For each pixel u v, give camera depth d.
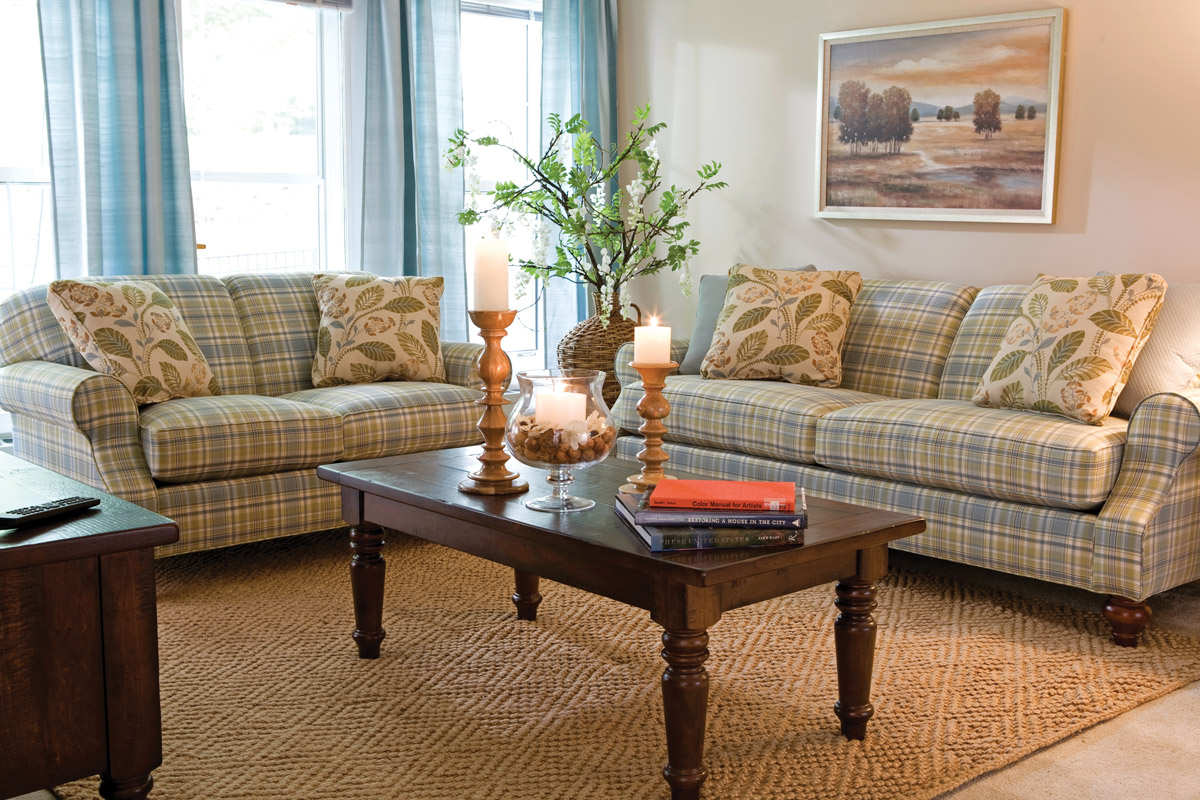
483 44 5.22
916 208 4.24
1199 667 2.46
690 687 1.74
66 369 3.15
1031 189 3.92
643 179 4.60
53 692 1.60
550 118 4.70
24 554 1.54
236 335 3.79
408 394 3.54
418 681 2.36
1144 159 3.65
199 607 2.86
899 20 4.24
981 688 2.32
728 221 4.96
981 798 1.85
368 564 2.46
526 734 2.10
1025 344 3.07
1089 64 3.76
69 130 3.85
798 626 2.72
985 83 3.99
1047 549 2.71
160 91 4.07
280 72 4.64
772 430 3.35
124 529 1.64
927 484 2.99
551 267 4.71
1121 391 2.97
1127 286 2.95
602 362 4.62
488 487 2.21
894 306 3.81
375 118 4.68
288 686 2.33
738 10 4.80
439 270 4.91
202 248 4.34
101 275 3.95
